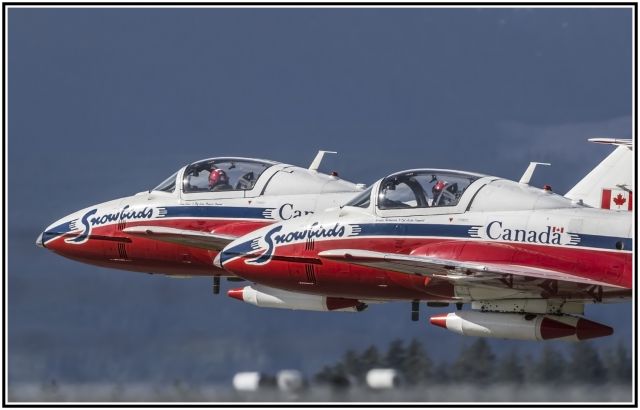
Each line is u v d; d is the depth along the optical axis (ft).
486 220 316.19
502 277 303.89
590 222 306.14
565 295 314.55
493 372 357.41
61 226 399.44
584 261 304.30
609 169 343.46
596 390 344.08
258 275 346.33
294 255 339.98
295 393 342.44
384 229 327.88
